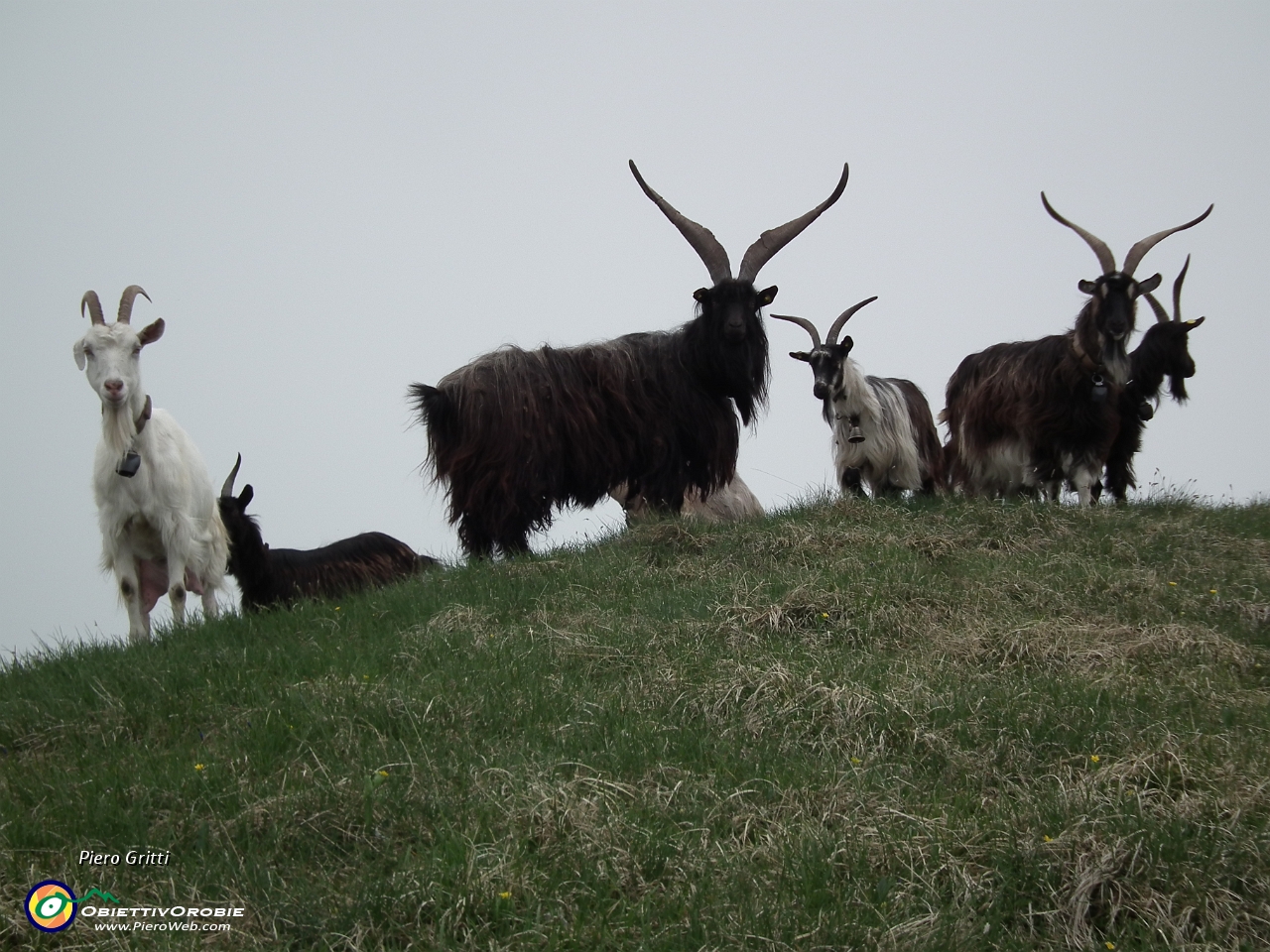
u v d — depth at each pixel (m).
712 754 5.62
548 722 6.04
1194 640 7.17
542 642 7.29
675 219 11.61
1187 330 12.70
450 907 4.16
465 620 7.74
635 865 4.52
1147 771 5.29
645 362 10.95
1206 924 4.23
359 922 4.13
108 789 5.22
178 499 9.21
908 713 5.93
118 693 6.65
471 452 10.23
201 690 6.60
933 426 13.66
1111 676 6.65
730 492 13.45
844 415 12.75
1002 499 11.53
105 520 9.20
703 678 6.48
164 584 9.95
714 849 4.67
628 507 11.98
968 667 6.86
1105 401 11.33
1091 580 8.58
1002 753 5.66
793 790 5.15
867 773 5.40
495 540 10.31
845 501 10.85
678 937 4.09
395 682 6.48
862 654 6.98
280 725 5.90
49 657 7.91
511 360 10.52
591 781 5.09
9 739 6.24
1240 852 4.57
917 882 4.48
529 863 4.48
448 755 5.55
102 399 8.91
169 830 4.88
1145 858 4.50
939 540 9.45
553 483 10.49
